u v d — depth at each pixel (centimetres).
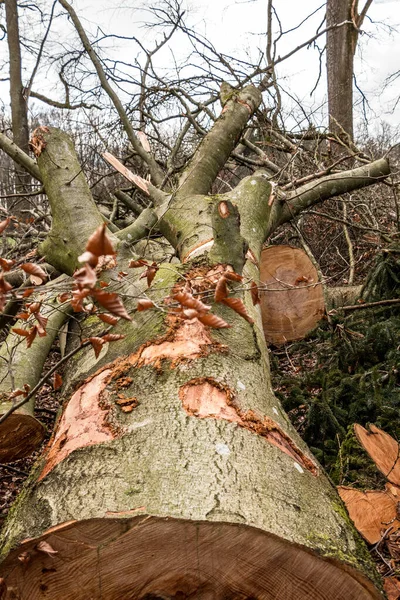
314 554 177
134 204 659
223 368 254
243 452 208
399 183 598
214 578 181
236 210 315
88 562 181
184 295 180
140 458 203
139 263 267
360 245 709
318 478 224
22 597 187
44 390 489
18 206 893
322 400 373
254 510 181
